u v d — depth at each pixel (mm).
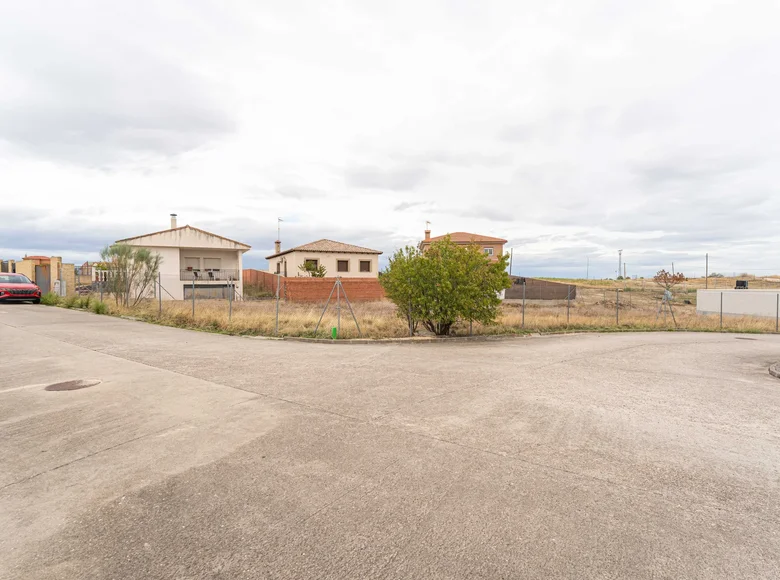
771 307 24094
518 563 2371
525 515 2887
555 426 4844
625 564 2377
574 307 29250
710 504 3107
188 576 2256
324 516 2844
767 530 2768
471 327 14094
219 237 35531
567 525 2770
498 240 45219
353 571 2295
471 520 2811
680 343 14164
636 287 47062
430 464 3709
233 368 7672
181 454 3865
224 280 34812
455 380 7176
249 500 3053
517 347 11898
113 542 2562
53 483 3318
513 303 32969
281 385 6500
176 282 32625
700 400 6305
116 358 8297
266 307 20906
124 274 19344
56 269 26562
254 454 3873
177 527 2719
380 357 9383
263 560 2387
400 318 14781
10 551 2471
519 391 6512
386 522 2777
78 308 19516
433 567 2332
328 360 8812
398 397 5949
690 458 4008
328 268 37969
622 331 18000
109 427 4543
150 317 15797
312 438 4293
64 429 4480
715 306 27031
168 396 5738
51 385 6242
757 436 4711
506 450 4078
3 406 5238
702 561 2416
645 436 4602
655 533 2699
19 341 9922
